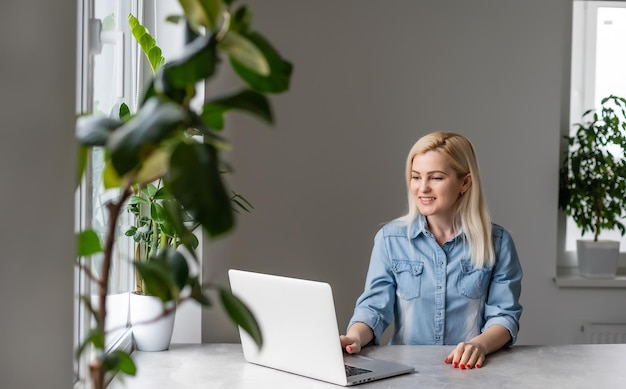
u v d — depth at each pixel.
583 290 4.07
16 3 0.84
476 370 2.33
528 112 4.00
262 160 3.85
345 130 3.90
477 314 2.80
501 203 4.01
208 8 0.86
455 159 2.72
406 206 3.92
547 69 3.99
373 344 2.73
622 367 2.38
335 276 3.89
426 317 2.80
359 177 3.91
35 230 0.90
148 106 0.84
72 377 1.02
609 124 4.12
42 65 0.92
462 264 2.78
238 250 3.81
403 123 3.93
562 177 4.16
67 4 1.00
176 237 2.71
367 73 3.91
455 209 2.83
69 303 1.00
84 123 0.90
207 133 0.86
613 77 4.39
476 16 3.96
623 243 4.37
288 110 3.87
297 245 3.87
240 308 0.92
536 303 4.06
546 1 3.98
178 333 3.33
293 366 2.29
